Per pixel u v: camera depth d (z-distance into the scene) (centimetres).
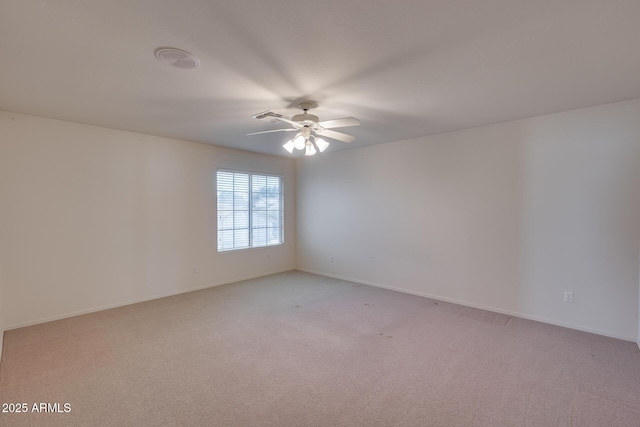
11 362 260
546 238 349
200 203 489
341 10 160
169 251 454
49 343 296
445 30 179
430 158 441
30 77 238
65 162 363
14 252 332
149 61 214
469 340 305
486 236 392
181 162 464
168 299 436
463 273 413
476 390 224
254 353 279
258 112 325
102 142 390
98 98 285
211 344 296
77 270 373
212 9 158
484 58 213
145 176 428
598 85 262
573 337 312
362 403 209
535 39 190
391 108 317
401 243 475
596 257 321
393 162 483
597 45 196
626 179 304
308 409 203
